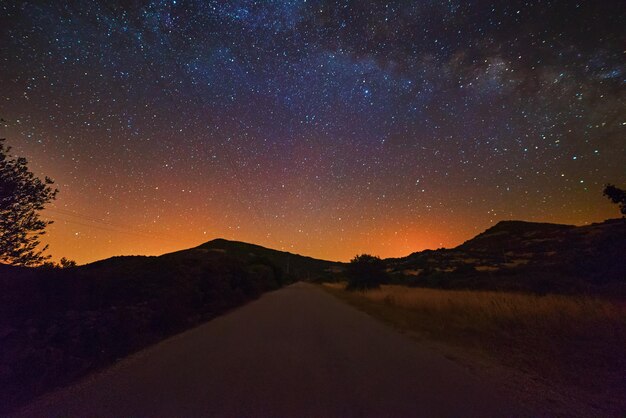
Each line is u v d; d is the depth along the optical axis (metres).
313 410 4.36
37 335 7.04
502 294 17.42
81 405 4.57
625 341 7.97
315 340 9.19
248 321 13.04
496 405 4.56
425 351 7.91
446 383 5.50
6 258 8.08
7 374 5.25
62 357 6.25
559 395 4.96
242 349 7.99
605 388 5.29
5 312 7.57
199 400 4.70
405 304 18.61
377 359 7.10
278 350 7.89
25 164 8.36
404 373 6.06
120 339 8.09
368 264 38.75
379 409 4.40
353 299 24.80
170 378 5.71
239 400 4.70
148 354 7.55
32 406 4.59
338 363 6.74
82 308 9.43
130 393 5.00
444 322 12.27
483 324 11.23
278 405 4.52
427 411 4.35
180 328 11.12
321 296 29.39
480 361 6.97
